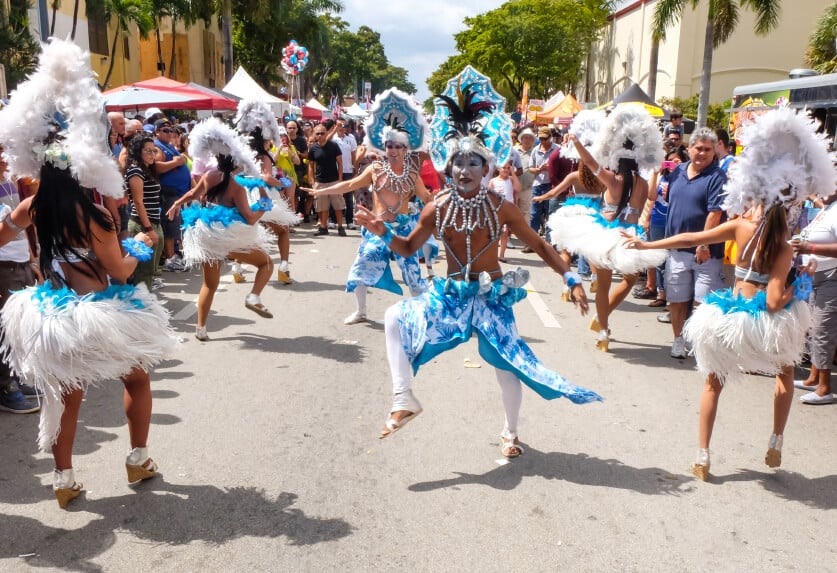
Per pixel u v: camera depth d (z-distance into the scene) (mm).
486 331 4223
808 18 32594
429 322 4234
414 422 5090
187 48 41531
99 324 3590
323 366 6262
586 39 47938
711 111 30844
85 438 4711
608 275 6859
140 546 3531
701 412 4367
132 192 7730
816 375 6004
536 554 3535
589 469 4438
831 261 5508
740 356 4145
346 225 15156
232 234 6562
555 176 11734
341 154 13734
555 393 4156
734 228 4297
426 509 3924
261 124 8570
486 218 4203
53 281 3775
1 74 9164
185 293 8922
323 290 9281
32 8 19594
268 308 8250
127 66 34188
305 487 4133
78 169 3535
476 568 3410
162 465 4359
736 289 4328
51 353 3564
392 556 3486
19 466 4359
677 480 4328
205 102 16250
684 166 6719
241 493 4051
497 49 46625
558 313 8422
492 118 4695
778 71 33125
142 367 3945
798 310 4148
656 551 3592
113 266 3781
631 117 6672
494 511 3914
